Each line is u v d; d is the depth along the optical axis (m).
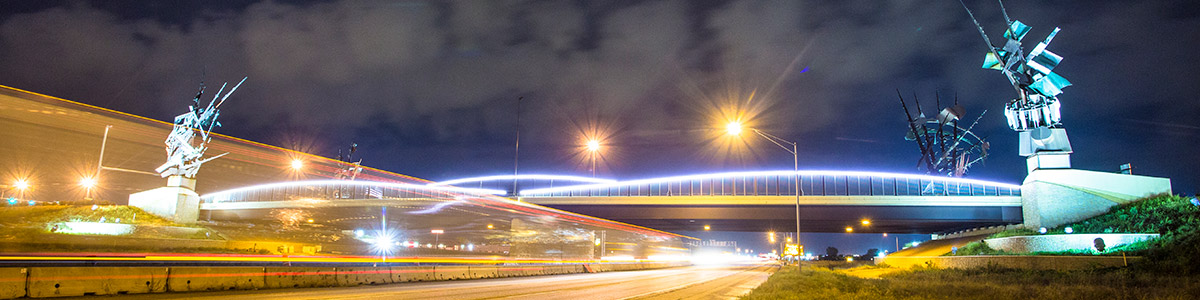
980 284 24.91
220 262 32.34
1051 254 41.53
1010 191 66.38
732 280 37.50
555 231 79.88
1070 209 54.47
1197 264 29.80
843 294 19.31
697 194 74.25
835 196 65.38
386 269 28.08
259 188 99.75
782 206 67.62
